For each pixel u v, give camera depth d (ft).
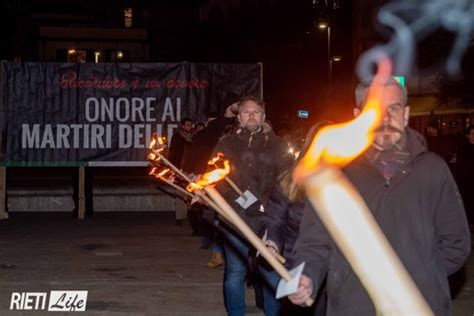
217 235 24.53
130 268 34.01
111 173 94.27
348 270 12.72
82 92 50.78
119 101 50.93
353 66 149.59
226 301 22.35
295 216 17.97
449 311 12.96
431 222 12.81
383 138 12.79
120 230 46.60
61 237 43.42
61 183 72.54
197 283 30.83
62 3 147.33
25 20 146.10
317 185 12.56
